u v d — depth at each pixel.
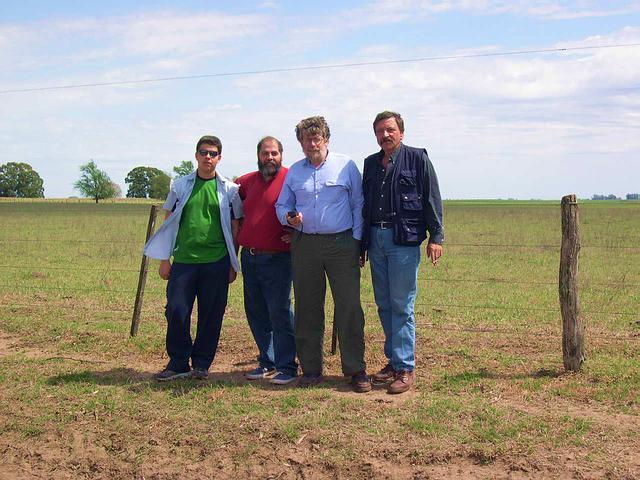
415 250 6.19
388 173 6.13
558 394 5.94
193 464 5.07
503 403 5.77
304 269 6.27
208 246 6.61
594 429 5.20
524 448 4.95
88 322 9.12
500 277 13.99
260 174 6.59
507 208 76.50
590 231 29.06
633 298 11.27
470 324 9.02
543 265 15.88
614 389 5.97
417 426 5.31
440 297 11.34
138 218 44.44
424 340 7.98
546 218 46.47
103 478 5.03
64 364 7.20
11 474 5.09
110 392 6.29
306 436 5.27
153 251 6.62
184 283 6.57
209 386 6.41
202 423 5.55
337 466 4.91
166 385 6.46
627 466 4.68
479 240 24.69
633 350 7.30
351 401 5.90
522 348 7.56
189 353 6.71
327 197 6.14
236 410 5.77
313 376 6.48
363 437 5.20
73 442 5.37
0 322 9.07
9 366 7.14
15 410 5.91
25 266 15.51
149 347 7.88
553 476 4.65
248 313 6.79
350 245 6.21
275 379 6.50
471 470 4.80
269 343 6.75
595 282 13.05
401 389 6.10
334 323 7.46
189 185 6.62
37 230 30.20
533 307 10.38
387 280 6.34
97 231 29.61
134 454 5.21
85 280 13.29
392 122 6.01
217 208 6.61
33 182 133.25
